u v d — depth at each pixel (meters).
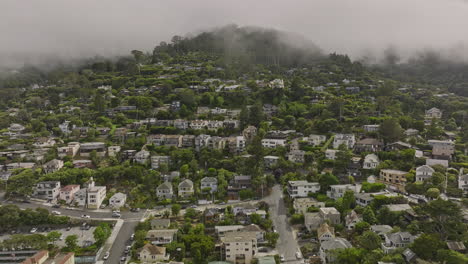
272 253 115.94
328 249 107.06
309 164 177.88
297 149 191.75
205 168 184.75
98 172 175.75
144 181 168.88
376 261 98.00
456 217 107.12
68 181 170.12
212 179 165.12
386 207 124.81
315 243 119.94
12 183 163.25
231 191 162.00
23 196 164.62
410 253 98.75
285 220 138.12
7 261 114.75
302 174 170.12
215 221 135.88
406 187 141.25
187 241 118.31
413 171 151.25
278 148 192.25
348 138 188.50
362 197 135.50
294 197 152.12
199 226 128.25
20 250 117.50
